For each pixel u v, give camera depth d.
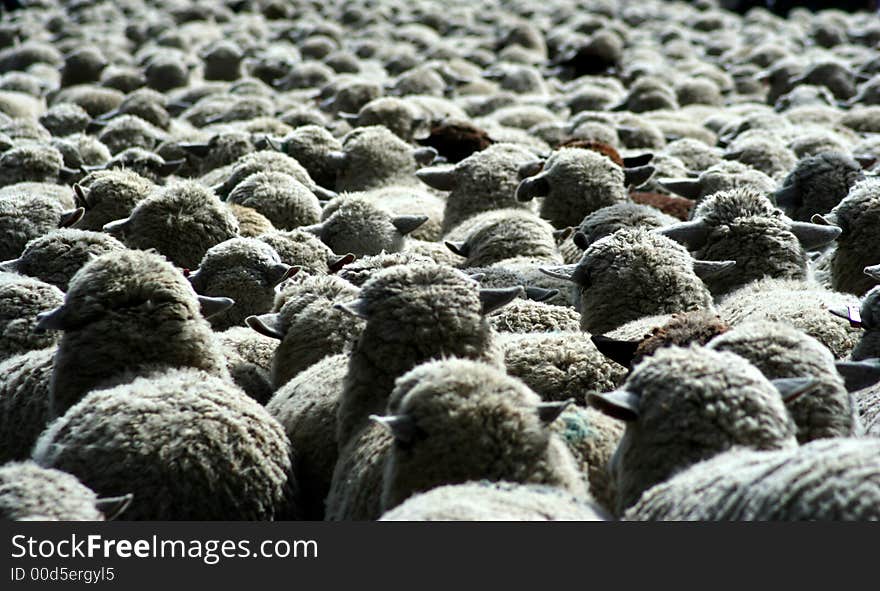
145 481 12.41
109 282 14.62
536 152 29.86
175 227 20.22
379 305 13.51
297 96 46.31
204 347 14.76
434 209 26.88
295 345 16.45
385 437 12.86
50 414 14.46
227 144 30.89
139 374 14.22
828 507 9.17
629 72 55.91
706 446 11.03
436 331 13.27
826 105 45.84
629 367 14.20
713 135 39.06
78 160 29.69
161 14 77.25
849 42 76.06
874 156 31.05
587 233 21.52
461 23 78.56
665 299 16.84
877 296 15.43
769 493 9.59
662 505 10.50
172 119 42.16
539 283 19.69
